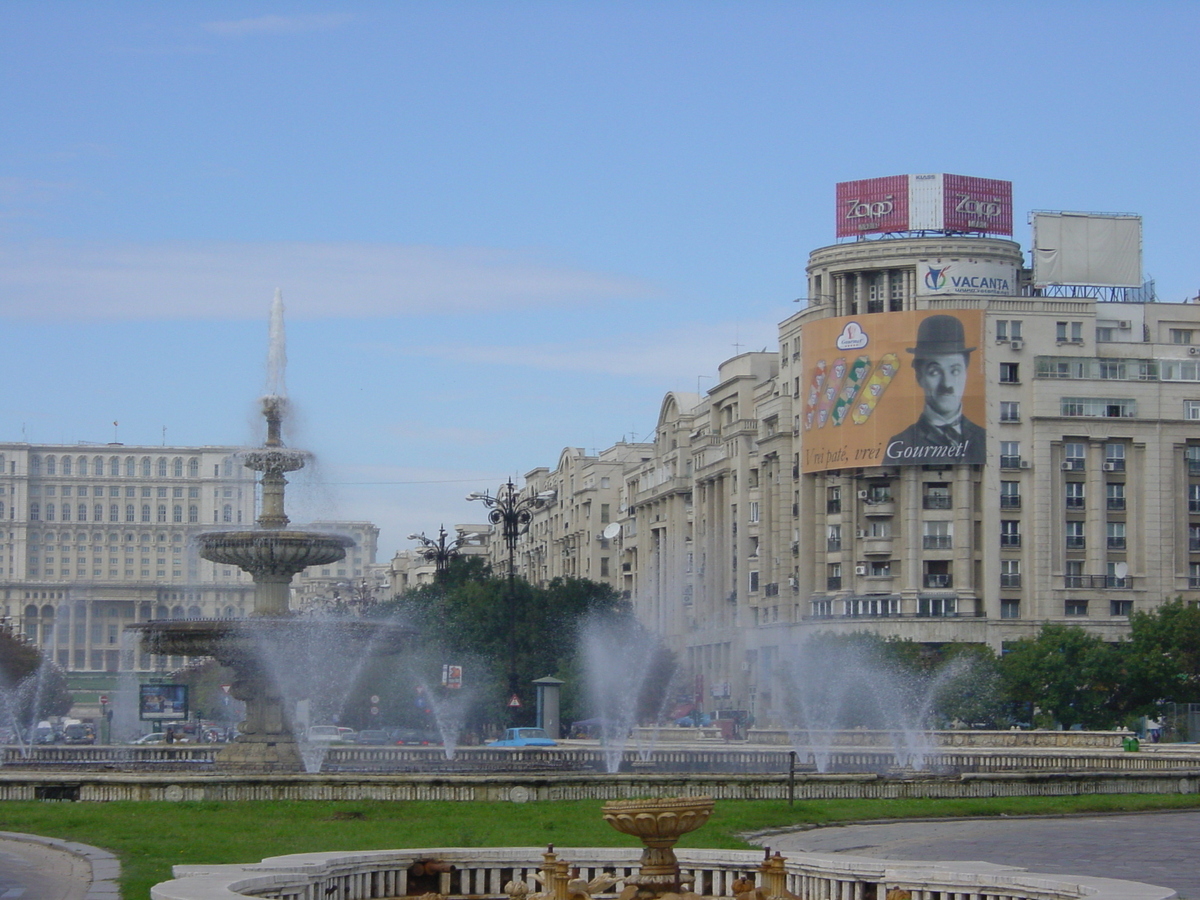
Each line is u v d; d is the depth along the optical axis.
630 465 191.12
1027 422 124.69
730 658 145.50
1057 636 102.12
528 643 114.44
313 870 22.92
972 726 104.19
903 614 123.94
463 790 39.78
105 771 49.59
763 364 150.88
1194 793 51.03
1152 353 128.75
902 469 125.69
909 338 124.56
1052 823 42.00
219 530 48.78
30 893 23.91
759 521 141.50
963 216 133.00
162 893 19.62
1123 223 133.38
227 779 38.56
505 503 85.69
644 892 21.50
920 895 22.98
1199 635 103.69
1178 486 125.31
